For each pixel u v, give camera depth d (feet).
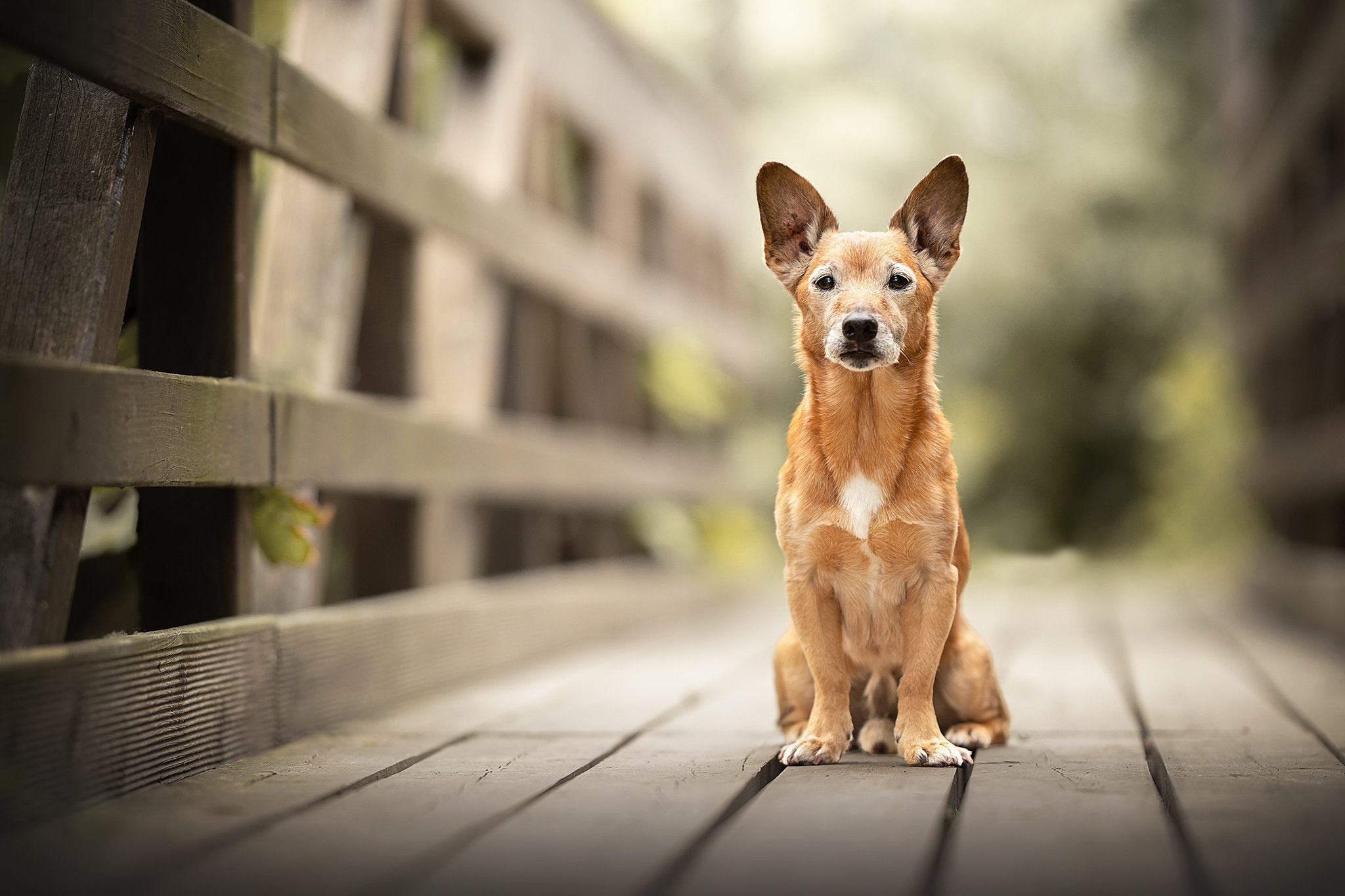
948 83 48.85
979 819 9.12
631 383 28.19
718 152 37.76
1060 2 48.73
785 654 13.00
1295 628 26.32
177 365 11.87
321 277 14.73
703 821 9.05
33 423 8.51
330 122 13.74
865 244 12.24
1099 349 54.34
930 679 11.89
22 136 10.08
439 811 9.43
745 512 36.88
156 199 11.89
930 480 11.84
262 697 12.17
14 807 8.53
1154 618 28.94
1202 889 8.42
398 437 15.67
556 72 23.34
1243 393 39.60
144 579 11.99
